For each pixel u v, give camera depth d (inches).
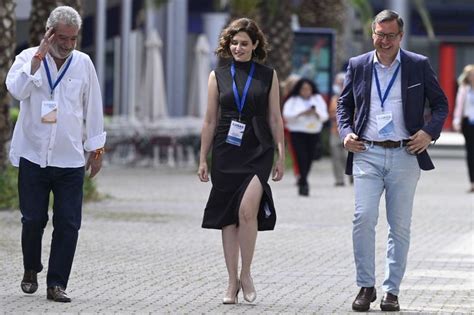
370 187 724.7
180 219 1261.1
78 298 739.4
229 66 744.3
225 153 733.3
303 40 2377.0
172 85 3024.1
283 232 1166.3
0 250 961.5
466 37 3799.2
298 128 1616.6
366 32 2780.5
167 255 968.9
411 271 908.0
